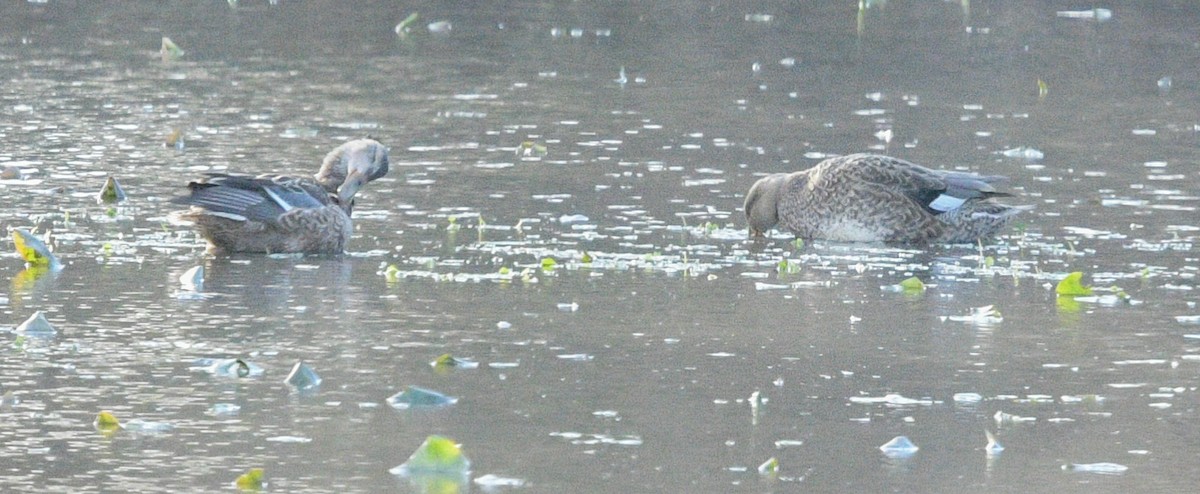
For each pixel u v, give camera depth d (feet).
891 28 117.39
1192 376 38.93
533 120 79.56
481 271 49.26
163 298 44.70
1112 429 34.78
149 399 35.45
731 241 55.47
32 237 48.34
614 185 64.13
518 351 40.11
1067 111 84.84
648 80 93.91
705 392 36.96
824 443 33.53
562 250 52.54
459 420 34.53
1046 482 31.37
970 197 56.08
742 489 30.68
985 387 37.81
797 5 129.29
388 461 31.83
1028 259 52.80
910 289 48.03
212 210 50.01
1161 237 55.83
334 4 125.29
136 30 110.83
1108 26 119.75
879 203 55.62
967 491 30.78
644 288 47.50
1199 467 32.37
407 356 39.40
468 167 67.46
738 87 91.71
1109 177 66.95
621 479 31.12
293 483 30.48
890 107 85.61
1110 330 43.27
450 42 107.96
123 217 56.08
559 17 120.57
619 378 37.91
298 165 66.74
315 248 51.16
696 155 71.05
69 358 38.50
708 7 126.93
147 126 75.41
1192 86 94.27
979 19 123.03
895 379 38.32
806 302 46.16
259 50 102.99
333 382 37.06
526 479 31.01
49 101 81.66
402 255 51.39
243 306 44.01
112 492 29.84
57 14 117.39
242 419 34.22
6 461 31.37
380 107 82.69
